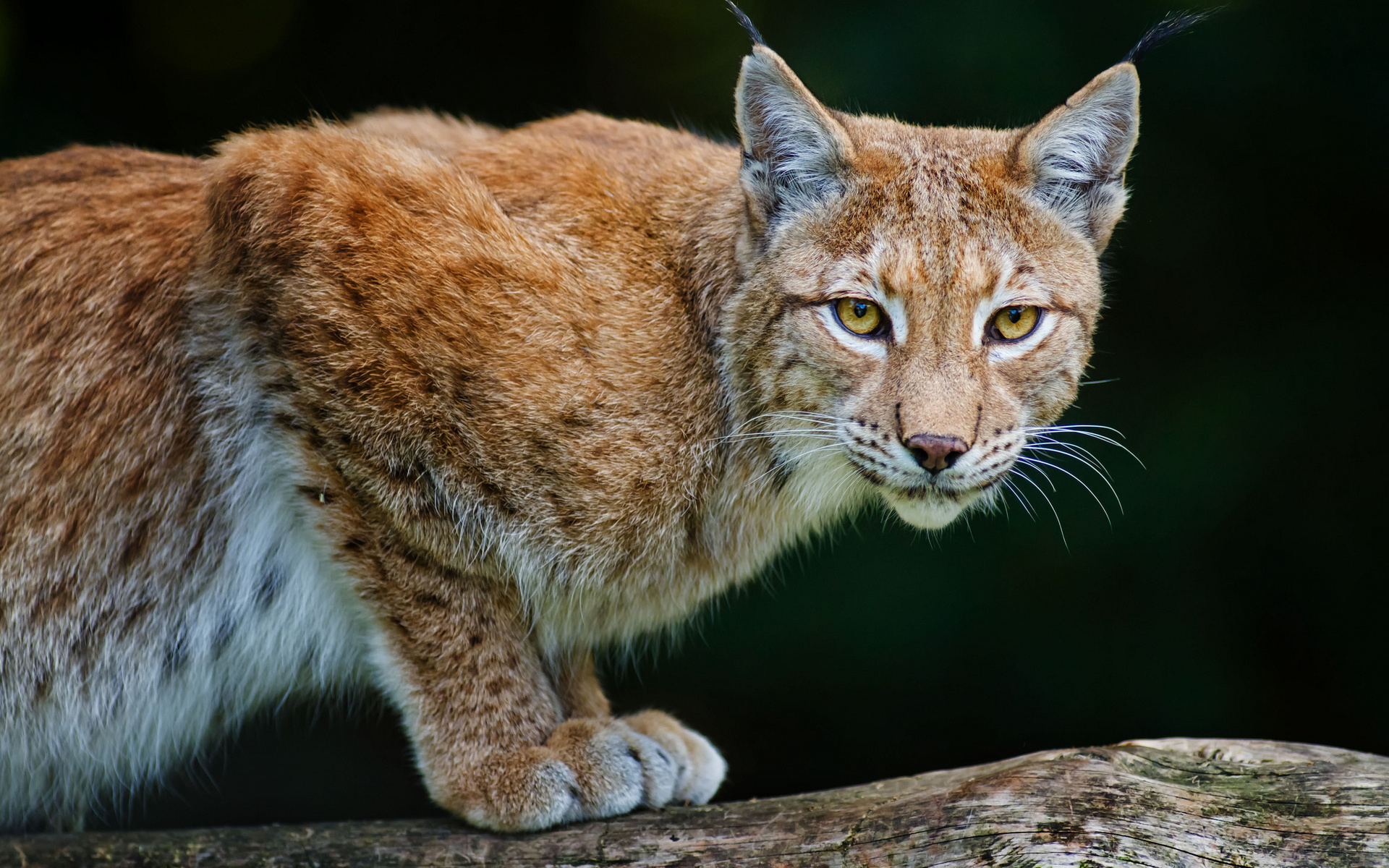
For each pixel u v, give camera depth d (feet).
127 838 21.99
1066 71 39.42
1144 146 40.73
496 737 23.29
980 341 23.13
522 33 49.34
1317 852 18.38
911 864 19.19
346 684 26.40
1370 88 38.50
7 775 24.36
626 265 23.86
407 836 22.15
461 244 22.75
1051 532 39.19
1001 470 23.08
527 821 22.08
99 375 23.43
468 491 22.95
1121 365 40.78
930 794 19.98
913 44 39.81
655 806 22.80
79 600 23.48
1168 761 20.34
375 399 22.61
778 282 23.56
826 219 23.39
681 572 25.04
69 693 23.82
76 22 47.06
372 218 22.61
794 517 25.84
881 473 22.72
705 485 24.32
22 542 23.03
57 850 21.75
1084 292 24.30
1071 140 24.06
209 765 42.14
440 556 23.24
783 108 23.58
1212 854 18.44
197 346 23.59
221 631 24.58
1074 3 39.99
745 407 24.36
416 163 23.34
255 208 22.53
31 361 23.22
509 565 23.40
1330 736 38.55
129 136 47.29
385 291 22.49
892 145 24.03
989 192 23.45
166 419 23.62
